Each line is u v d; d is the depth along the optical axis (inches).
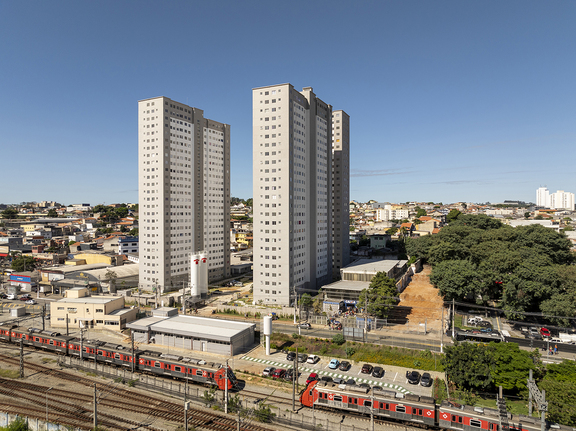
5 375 2748.5
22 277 5826.8
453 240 5315.0
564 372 2279.8
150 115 5546.3
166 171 5516.7
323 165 5556.1
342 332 3383.4
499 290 4126.5
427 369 2802.7
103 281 5531.5
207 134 6264.8
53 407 2289.6
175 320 3631.9
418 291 4717.0
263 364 2962.6
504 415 1857.8
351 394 2214.6
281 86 4569.4
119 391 2524.6
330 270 5748.0
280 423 2122.3
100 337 3641.7
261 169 4638.3
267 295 4566.9
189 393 2480.3
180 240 5723.4
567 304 3154.5
